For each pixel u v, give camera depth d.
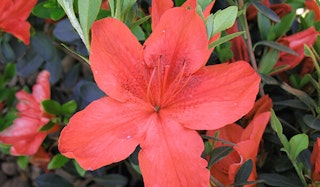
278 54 0.18
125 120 0.14
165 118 0.14
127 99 0.14
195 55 0.14
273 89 0.21
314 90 0.20
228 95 0.14
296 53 0.18
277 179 0.17
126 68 0.14
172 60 0.14
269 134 0.19
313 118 0.18
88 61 0.14
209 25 0.13
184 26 0.13
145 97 0.14
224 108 0.14
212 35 0.14
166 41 0.14
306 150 0.17
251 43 0.20
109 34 0.13
